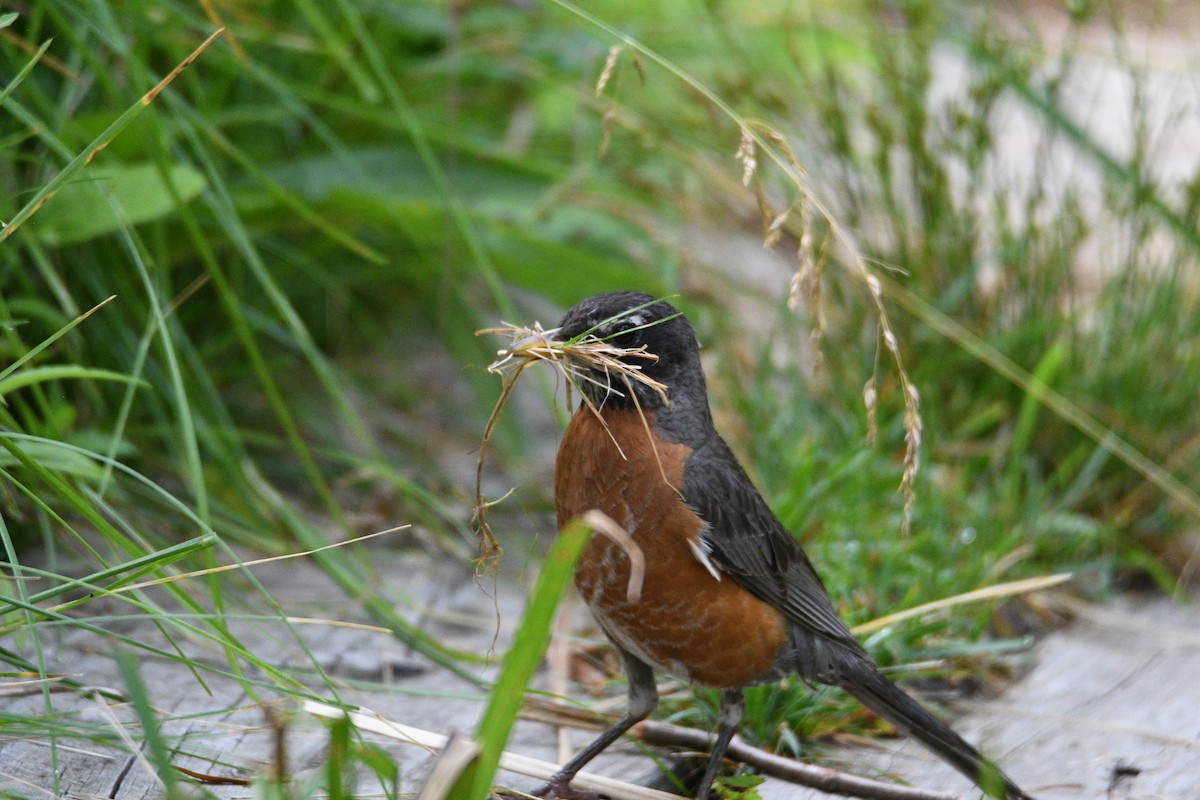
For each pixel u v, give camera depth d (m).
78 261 8.70
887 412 10.35
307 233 10.94
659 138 11.70
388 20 11.40
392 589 9.05
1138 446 10.21
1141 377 10.44
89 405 8.89
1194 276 11.10
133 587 6.40
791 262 12.47
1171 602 9.55
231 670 7.37
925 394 10.37
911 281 10.72
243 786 6.25
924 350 10.77
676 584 6.83
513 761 6.57
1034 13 14.50
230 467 8.73
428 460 10.59
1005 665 8.61
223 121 9.91
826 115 11.16
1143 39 14.66
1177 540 10.09
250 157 10.55
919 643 8.23
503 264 10.88
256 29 9.74
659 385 6.48
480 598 9.20
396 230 10.97
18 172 8.60
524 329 6.71
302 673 7.72
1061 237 11.16
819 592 7.31
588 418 7.09
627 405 7.05
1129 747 7.57
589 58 11.20
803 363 11.34
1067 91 13.59
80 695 6.36
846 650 7.19
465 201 11.16
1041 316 10.80
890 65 11.20
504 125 12.64
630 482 6.86
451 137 10.28
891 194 10.93
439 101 11.96
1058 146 14.20
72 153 8.51
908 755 7.50
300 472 10.12
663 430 7.04
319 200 10.16
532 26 12.05
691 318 11.69
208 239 9.88
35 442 7.05
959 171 13.07
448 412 11.35
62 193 8.21
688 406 7.24
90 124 8.60
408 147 11.27
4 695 6.47
